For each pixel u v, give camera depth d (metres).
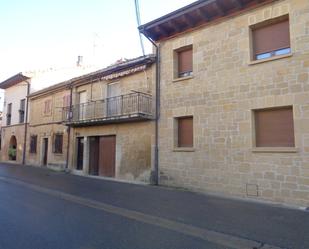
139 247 4.75
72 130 17.78
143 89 13.33
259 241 5.16
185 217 6.74
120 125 14.35
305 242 5.10
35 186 11.34
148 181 12.55
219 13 10.39
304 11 8.49
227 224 6.19
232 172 9.70
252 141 9.30
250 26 9.71
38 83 23.73
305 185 8.08
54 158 19.27
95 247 4.70
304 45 8.43
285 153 8.55
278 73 8.88
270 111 9.17
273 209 7.74
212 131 10.38
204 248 4.81
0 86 27.06
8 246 4.66
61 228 5.70
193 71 11.23
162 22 11.70
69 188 10.99
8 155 25.69
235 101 9.83
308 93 8.23
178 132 11.83
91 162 16.31
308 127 8.15
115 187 11.42
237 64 9.89
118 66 14.21
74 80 17.41
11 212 6.91
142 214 7.00
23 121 23.97
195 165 10.81
